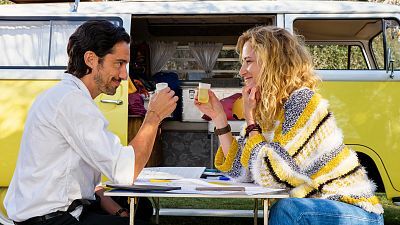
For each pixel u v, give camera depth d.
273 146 2.17
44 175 2.13
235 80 6.01
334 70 4.52
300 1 4.70
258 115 2.38
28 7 4.71
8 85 4.51
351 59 4.99
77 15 4.64
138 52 6.08
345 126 4.45
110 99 4.48
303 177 2.13
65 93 2.15
